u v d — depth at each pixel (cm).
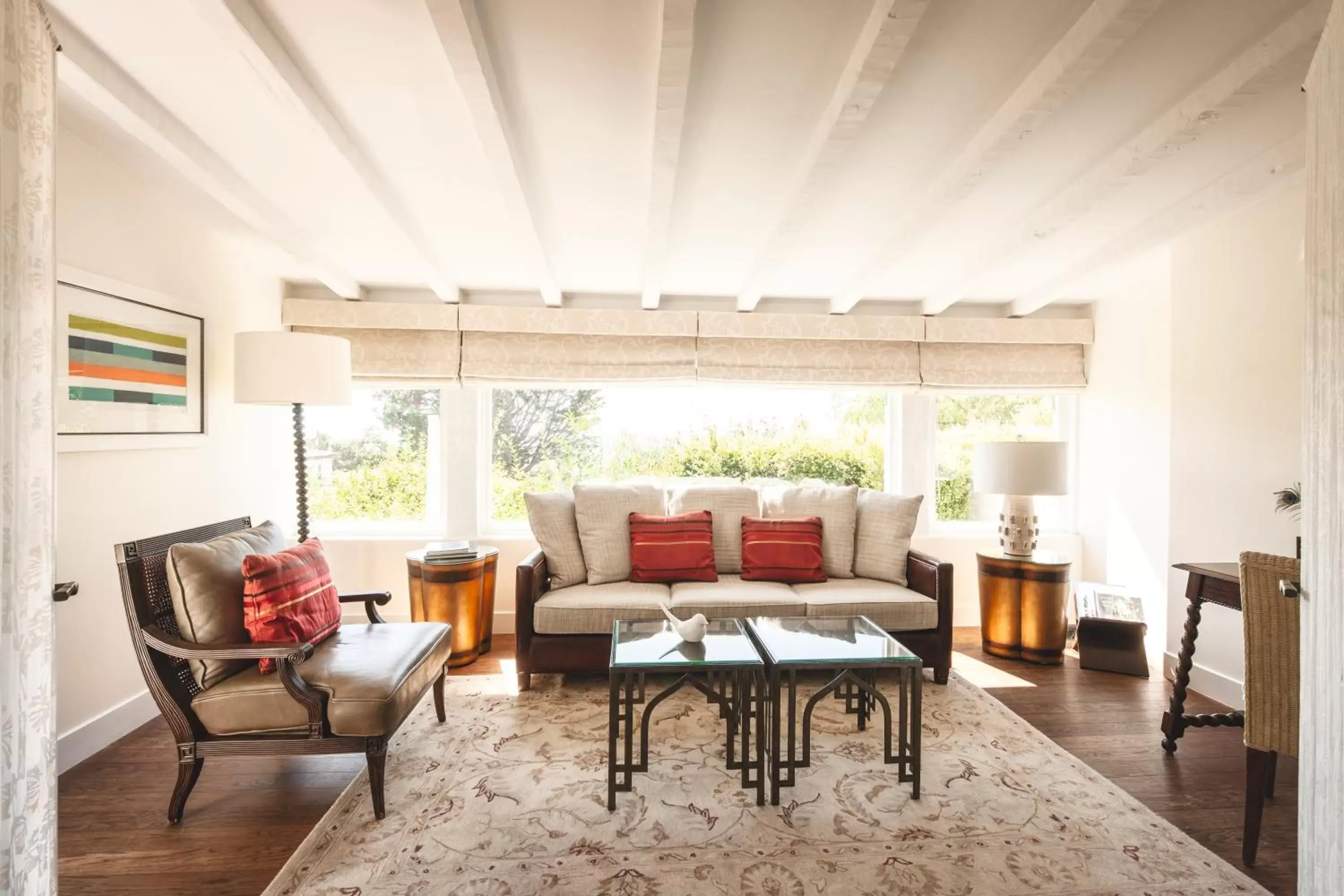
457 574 352
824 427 465
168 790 222
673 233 319
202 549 213
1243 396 293
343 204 287
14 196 122
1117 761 243
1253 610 182
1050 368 442
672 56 168
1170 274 346
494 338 418
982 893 171
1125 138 229
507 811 208
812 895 170
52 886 134
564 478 452
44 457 131
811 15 166
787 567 354
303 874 176
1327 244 130
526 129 220
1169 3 163
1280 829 199
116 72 189
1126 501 405
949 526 463
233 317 348
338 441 432
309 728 202
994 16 166
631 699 215
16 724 123
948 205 262
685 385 429
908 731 268
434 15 154
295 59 181
